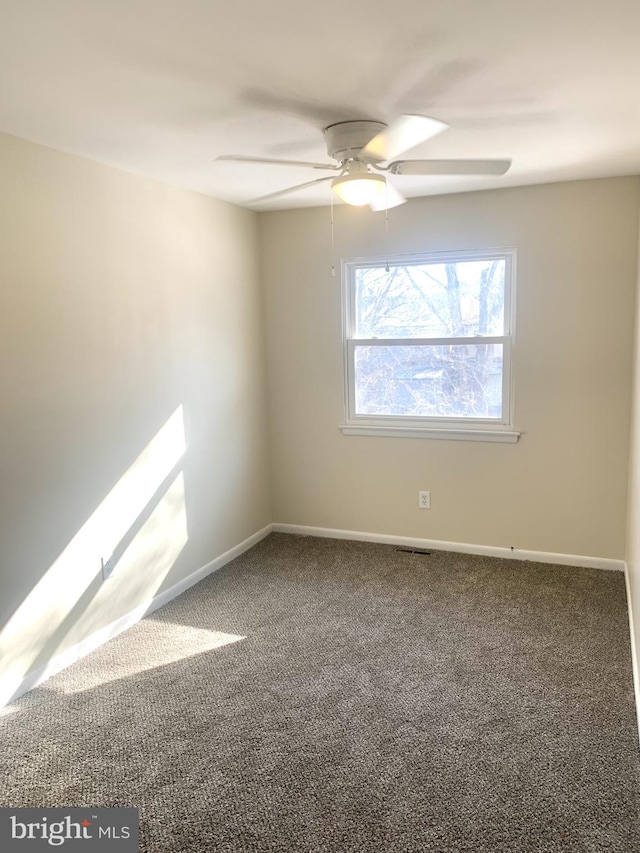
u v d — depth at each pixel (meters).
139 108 2.16
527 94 2.09
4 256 2.43
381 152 2.28
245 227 4.09
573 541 3.81
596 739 2.22
